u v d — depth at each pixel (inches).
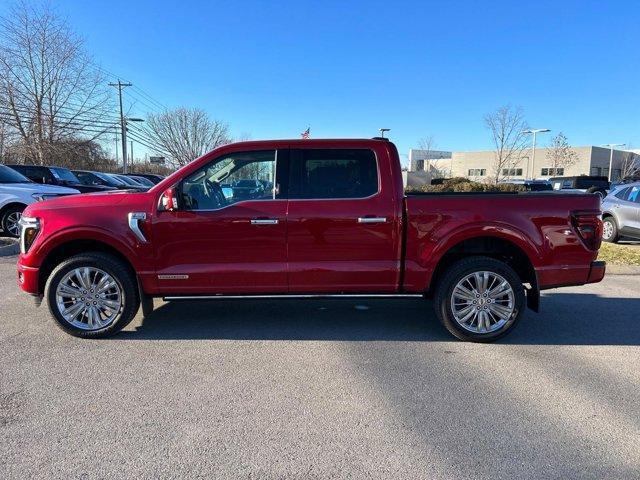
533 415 137.2
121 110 1572.3
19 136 1234.6
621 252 420.5
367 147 195.3
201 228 190.5
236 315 232.8
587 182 1077.8
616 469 112.1
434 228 193.2
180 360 175.8
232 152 194.7
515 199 193.9
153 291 195.2
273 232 191.3
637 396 149.5
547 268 195.5
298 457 116.2
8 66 1171.3
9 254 393.4
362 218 191.8
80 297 194.4
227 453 117.6
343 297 199.2
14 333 202.5
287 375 163.6
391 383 157.9
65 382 156.3
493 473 110.5
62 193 480.4
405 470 111.5
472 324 197.8
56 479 107.1
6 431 126.5
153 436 124.7
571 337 205.9
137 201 191.8
